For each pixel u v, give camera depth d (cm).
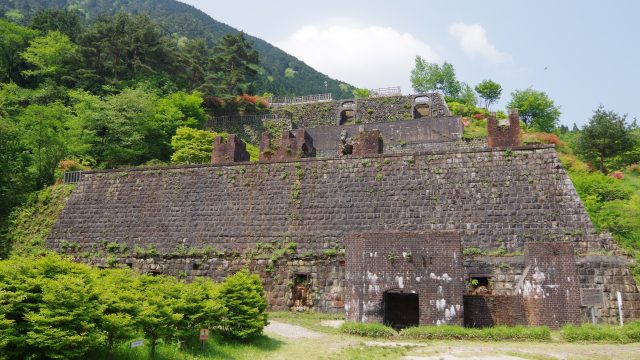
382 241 2025
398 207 2548
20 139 4025
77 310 1039
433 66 9975
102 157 4762
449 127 5459
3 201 3472
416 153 2692
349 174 2734
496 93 9394
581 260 2170
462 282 1905
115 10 19912
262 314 1711
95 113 4741
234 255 2630
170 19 18538
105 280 1418
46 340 979
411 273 1959
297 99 7912
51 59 5909
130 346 1239
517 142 2948
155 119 5209
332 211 2628
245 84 8644
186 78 7381
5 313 977
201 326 1493
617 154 5550
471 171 2562
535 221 2333
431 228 2436
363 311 1977
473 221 2408
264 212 2730
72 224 2998
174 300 1420
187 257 2689
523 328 1764
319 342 1694
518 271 2211
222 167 2972
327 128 5909
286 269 2522
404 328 1931
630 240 3322
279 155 3606
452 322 1873
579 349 1522
